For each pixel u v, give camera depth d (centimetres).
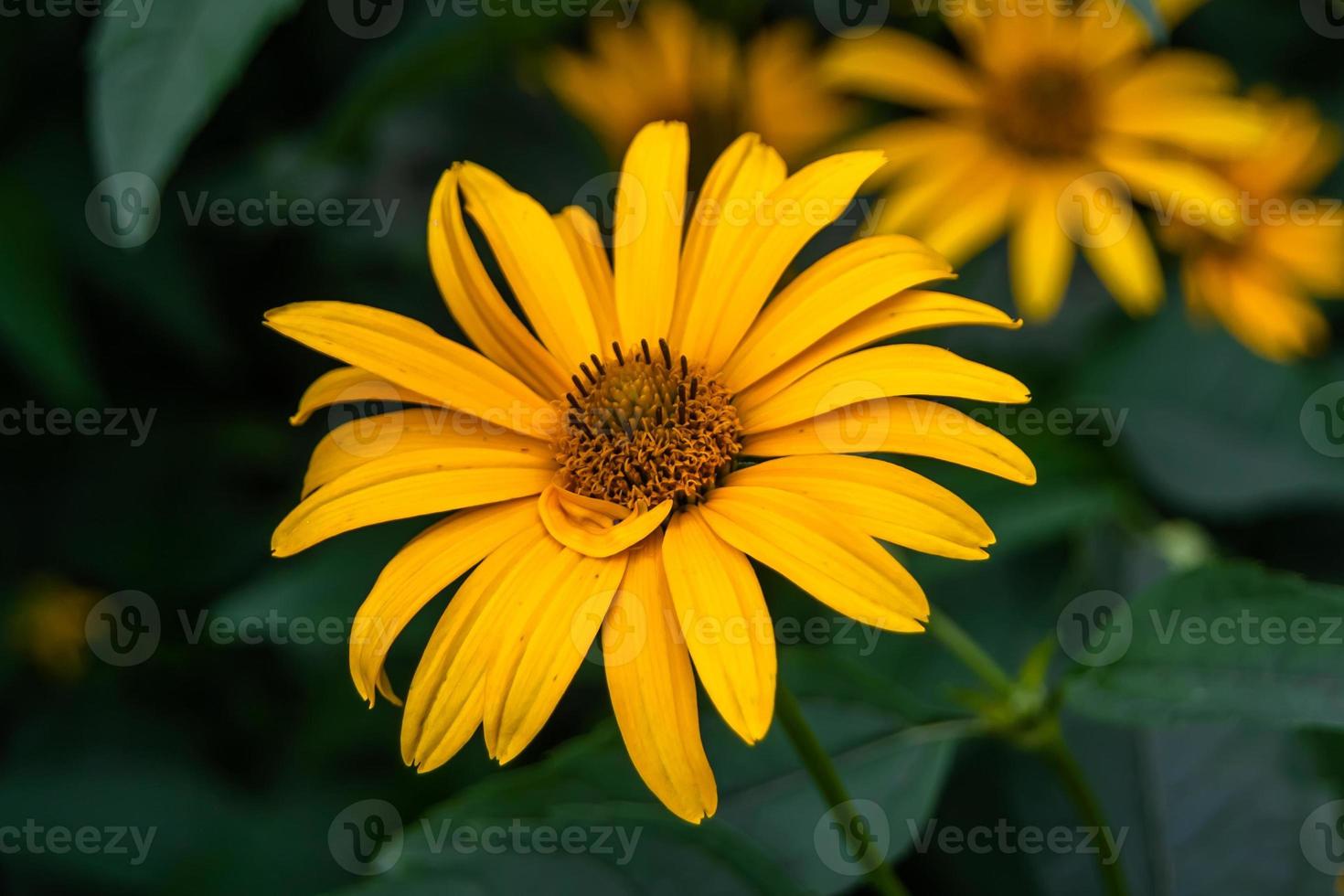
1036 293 44
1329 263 46
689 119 47
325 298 44
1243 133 45
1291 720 33
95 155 42
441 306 44
